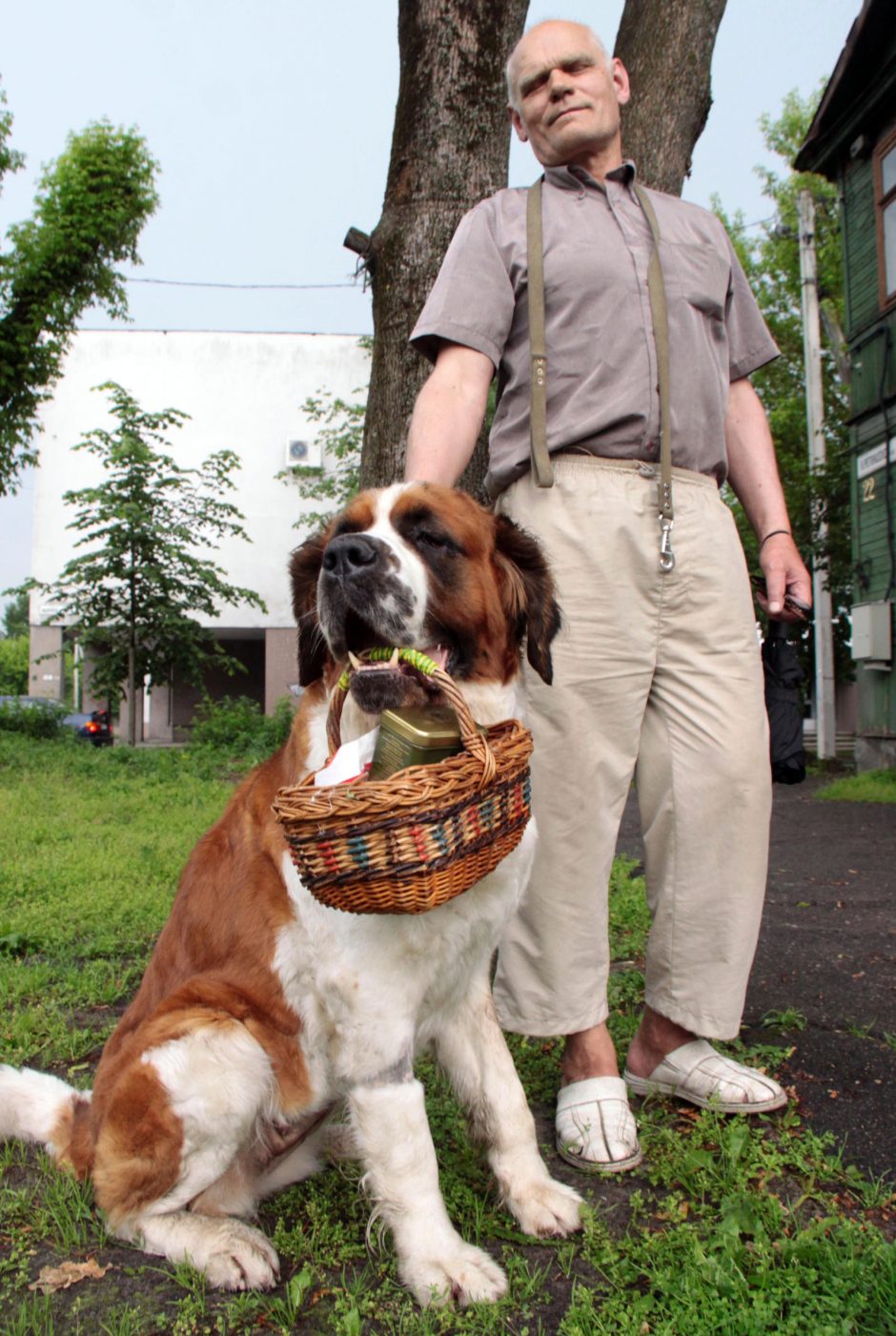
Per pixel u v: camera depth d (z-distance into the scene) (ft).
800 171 55.98
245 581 108.47
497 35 15.60
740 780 9.66
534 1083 10.98
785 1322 6.64
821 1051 11.71
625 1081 10.87
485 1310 6.97
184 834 26.25
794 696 10.74
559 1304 7.27
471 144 15.75
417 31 15.67
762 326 11.00
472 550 8.54
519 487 9.86
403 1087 7.61
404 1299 7.35
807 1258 7.23
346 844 6.33
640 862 23.38
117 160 55.16
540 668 8.83
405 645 7.86
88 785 37.52
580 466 9.54
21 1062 11.64
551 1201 8.21
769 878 23.00
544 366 9.52
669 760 9.86
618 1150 9.10
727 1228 7.59
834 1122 9.85
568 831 9.55
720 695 9.69
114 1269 7.83
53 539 107.55
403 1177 7.54
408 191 15.94
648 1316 6.86
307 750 8.43
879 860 25.13
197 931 8.90
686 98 16.85
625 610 9.48
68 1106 9.25
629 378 9.44
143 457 62.34
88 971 14.49
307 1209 8.69
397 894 6.41
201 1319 7.22
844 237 53.88
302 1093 8.27
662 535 9.47
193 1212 8.29
